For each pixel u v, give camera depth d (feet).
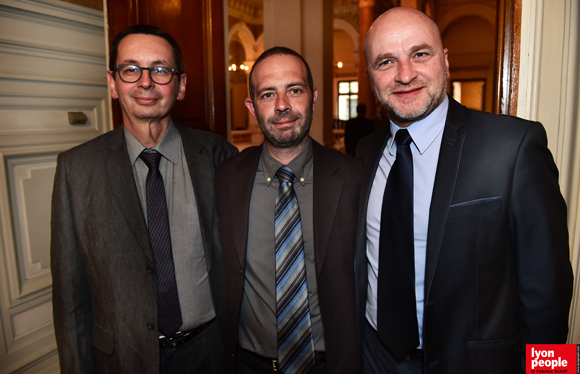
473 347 3.24
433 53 3.29
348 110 56.54
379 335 3.53
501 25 4.50
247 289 3.98
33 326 5.73
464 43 40.47
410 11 3.37
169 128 4.15
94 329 3.85
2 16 5.25
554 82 4.25
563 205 3.13
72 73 6.27
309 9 16.51
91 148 3.88
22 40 5.48
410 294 3.41
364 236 3.90
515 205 3.13
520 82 4.37
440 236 3.22
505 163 3.15
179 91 4.17
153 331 3.67
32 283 5.70
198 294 3.99
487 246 3.19
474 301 3.22
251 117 56.08
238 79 60.54
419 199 3.50
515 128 3.22
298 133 3.77
